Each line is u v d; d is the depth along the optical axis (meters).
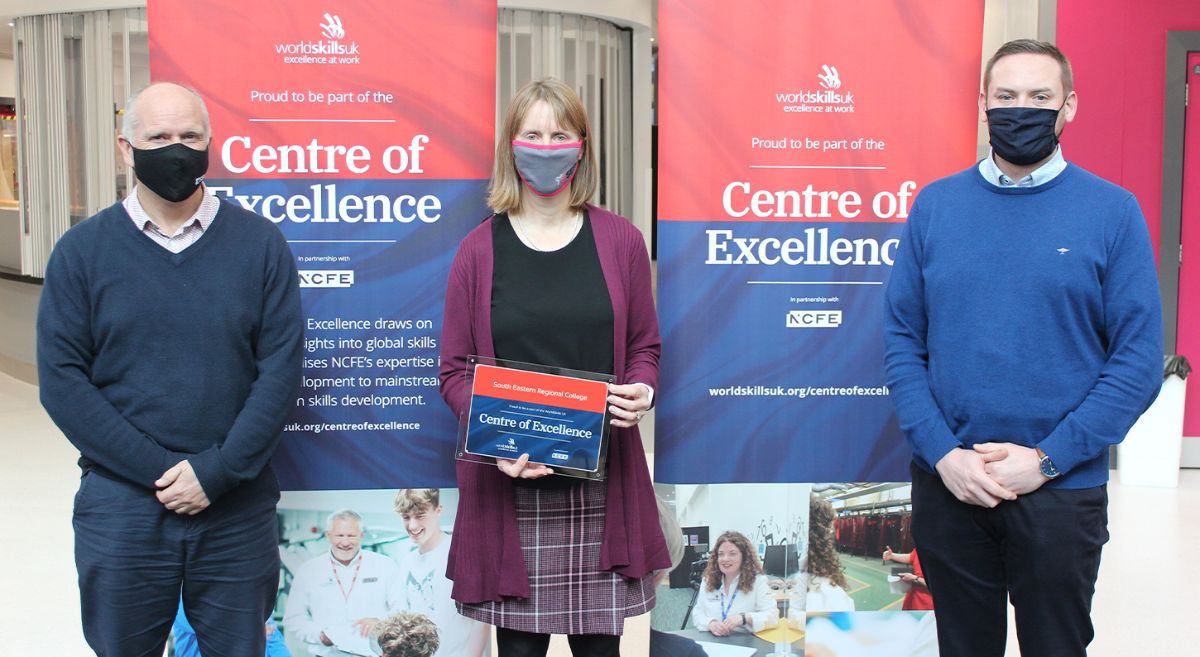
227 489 2.06
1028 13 5.66
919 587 2.72
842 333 2.64
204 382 2.06
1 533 4.44
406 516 2.62
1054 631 2.04
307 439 2.59
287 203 2.52
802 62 2.56
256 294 2.14
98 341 2.04
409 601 2.64
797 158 2.59
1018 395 2.00
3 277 8.91
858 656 2.73
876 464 2.68
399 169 2.53
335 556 2.62
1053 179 2.03
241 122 2.50
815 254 2.62
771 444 2.66
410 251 2.55
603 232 2.23
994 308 2.02
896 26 2.57
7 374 8.78
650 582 2.25
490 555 2.15
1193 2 5.41
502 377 2.11
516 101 2.17
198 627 2.18
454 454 2.61
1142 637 3.29
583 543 2.16
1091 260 1.96
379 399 2.59
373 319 2.56
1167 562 4.06
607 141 8.55
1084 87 5.54
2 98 13.48
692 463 2.65
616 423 2.12
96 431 1.99
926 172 2.61
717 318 2.62
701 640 2.70
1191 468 5.76
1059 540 1.99
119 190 8.42
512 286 2.16
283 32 2.48
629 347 2.27
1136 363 1.93
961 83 2.59
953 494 2.09
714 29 2.55
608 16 8.27
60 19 8.31
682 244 2.59
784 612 2.70
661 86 2.56
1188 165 5.55
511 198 2.21
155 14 2.46
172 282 2.05
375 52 2.50
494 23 2.51
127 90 8.27
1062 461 1.95
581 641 2.23
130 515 2.04
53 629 3.33
